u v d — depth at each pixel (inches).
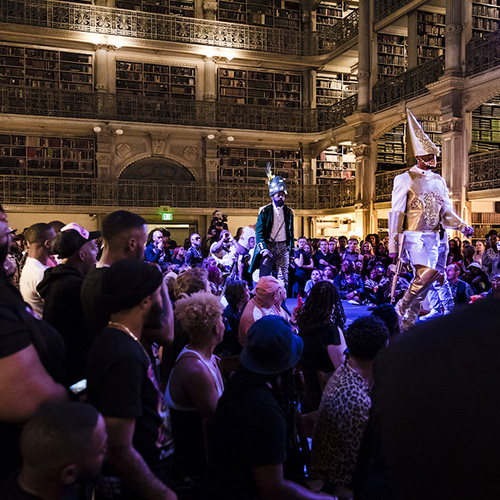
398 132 850.8
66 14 788.0
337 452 83.0
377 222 799.7
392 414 14.6
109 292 67.4
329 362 131.2
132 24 816.9
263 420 68.0
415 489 14.1
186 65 872.3
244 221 903.7
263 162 920.9
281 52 893.2
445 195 230.7
